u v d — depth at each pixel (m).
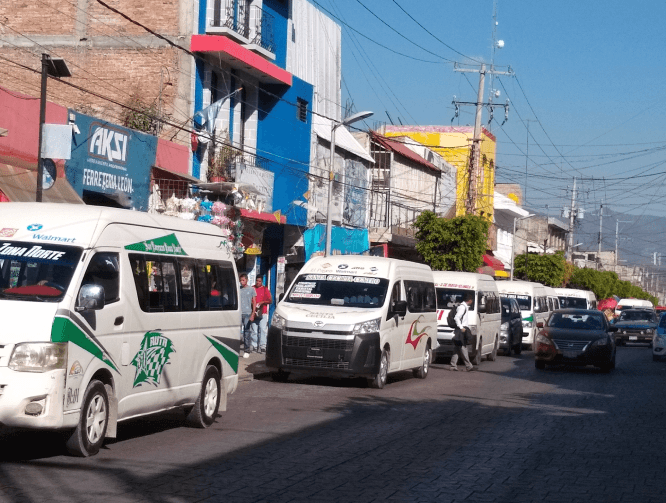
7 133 17.70
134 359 10.69
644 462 11.02
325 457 10.56
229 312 13.46
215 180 27.05
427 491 8.83
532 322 38.69
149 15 27.11
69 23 27.42
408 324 21.11
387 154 43.78
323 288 19.98
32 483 8.41
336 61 39.72
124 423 12.90
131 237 10.87
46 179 18.95
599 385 22.03
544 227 91.56
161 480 8.82
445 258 43.00
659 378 24.91
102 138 21.28
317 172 35.69
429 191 51.19
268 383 19.38
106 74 27.20
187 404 12.23
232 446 11.12
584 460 10.99
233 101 30.14
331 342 18.73
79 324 9.54
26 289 9.56
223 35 27.77
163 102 26.81
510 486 9.23
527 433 13.14
